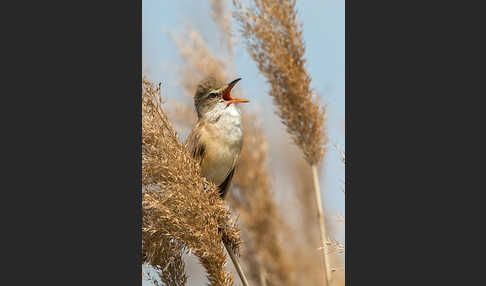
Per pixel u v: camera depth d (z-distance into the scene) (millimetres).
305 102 7898
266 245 9344
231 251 6703
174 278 6785
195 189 6484
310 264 9766
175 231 6449
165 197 6375
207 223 6461
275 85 7988
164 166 6430
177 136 6691
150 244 6547
